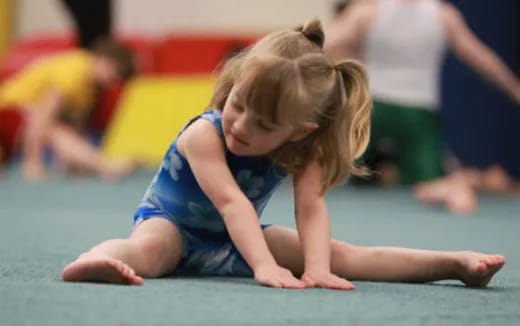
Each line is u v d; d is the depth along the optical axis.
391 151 7.68
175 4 12.28
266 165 2.69
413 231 5.12
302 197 2.65
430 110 7.25
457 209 6.73
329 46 7.09
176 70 11.21
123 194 7.71
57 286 2.26
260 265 2.48
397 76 7.20
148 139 10.82
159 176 2.74
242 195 2.57
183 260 2.72
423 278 2.67
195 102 10.79
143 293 2.19
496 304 2.25
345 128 2.68
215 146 2.59
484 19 9.94
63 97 9.21
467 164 10.11
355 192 9.03
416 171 7.29
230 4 12.08
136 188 8.50
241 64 2.50
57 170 10.36
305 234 2.61
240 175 2.66
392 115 7.20
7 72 11.59
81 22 12.10
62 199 7.00
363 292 2.39
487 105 10.17
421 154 7.28
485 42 9.94
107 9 12.12
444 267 2.62
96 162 9.62
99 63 9.26
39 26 12.87
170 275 2.71
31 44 12.10
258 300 2.14
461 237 4.81
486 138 10.17
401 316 1.99
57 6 12.66
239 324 1.81
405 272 2.66
